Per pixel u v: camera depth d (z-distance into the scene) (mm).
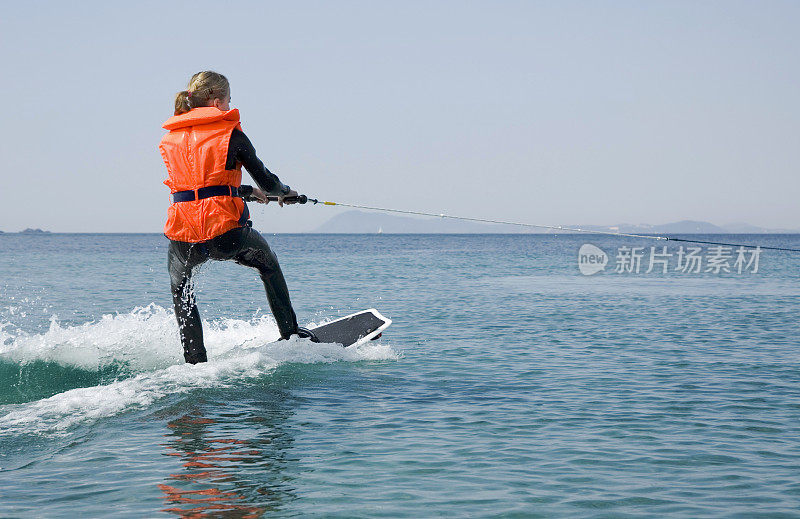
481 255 58656
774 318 13367
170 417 5188
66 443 4539
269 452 4461
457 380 6957
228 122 5957
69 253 63188
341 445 4641
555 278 27344
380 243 132000
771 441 4883
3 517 3350
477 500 3707
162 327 7625
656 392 6492
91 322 12508
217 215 5965
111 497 3641
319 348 7551
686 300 17594
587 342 9938
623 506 3660
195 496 3678
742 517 3527
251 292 19109
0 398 5637
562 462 4375
